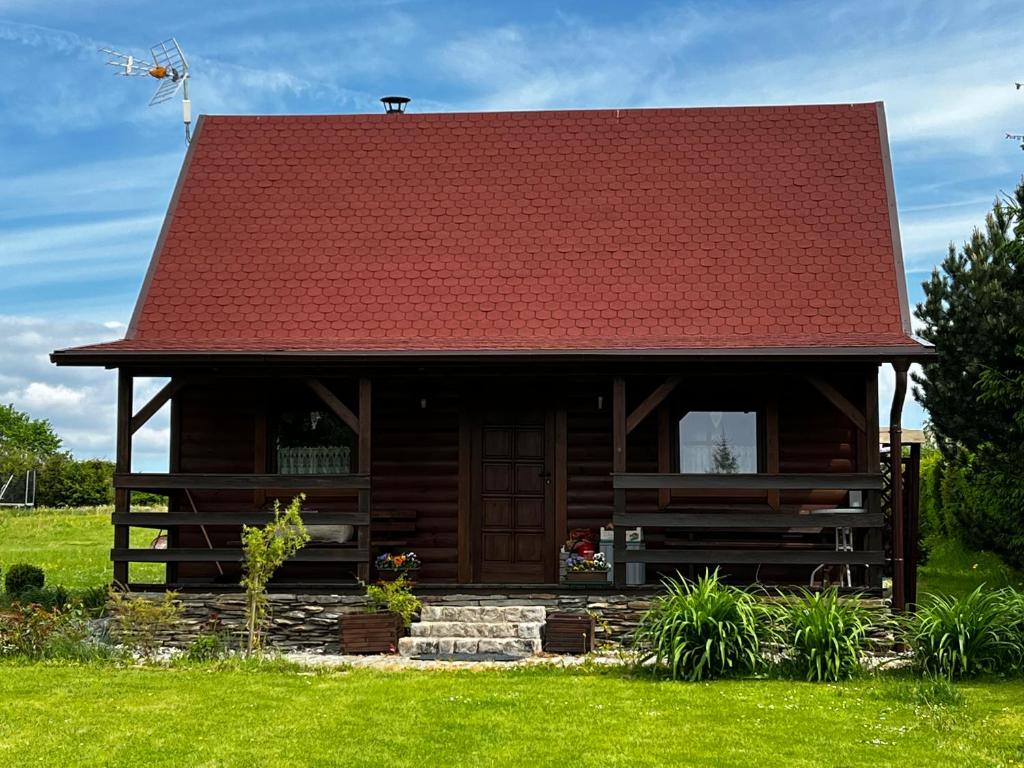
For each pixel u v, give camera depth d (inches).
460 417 658.2
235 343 624.1
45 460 1828.2
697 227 684.7
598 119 750.5
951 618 473.4
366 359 578.9
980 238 753.6
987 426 726.5
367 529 593.6
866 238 669.9
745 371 587.5
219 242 693.3
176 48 801.6
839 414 641.6
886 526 639.1
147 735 372.5
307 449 663.1
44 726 383.9
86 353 580.1
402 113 761.6
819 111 738.2
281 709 407.5
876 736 369.7
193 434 665.6
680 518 581.3
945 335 750.5
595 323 644.1
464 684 453.1
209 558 594.2
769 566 639.8
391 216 705.6
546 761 343.0
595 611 586.2
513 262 677.9
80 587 858.1
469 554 652.1
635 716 395.9
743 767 337.4
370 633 556.7
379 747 358.3
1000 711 402.3
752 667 464.4
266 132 754.8
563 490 652.1
